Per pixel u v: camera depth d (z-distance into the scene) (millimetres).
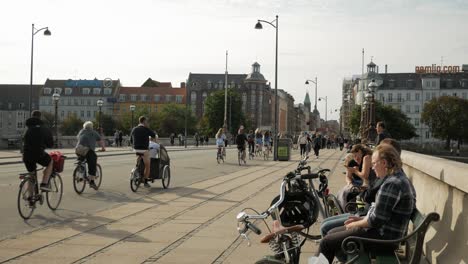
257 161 37844
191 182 20969
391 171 5941
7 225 11000
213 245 9117
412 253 5727
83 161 16922
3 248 8750
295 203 8094
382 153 5949
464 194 5945
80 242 9289
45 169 12516
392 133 119250
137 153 17578
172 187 18953
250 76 191875
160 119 148875
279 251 5738
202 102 188000
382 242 5488
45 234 9992
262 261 5527
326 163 34875
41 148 12180
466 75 155250
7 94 176500
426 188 8516
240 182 20969
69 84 180250
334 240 5891
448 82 154375
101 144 17203
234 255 8406
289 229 5613
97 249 8742
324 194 9453
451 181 6203
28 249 8688
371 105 34094
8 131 173625
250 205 14148
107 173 25156
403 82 156750
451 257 5934
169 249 8789
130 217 12078
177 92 187125
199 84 188625
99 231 10328
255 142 47312
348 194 9938
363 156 10766
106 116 150750
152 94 184750
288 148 38469
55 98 56031
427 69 161000
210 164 33438
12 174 24578
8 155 41156
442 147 130250
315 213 8141
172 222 11398
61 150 51125
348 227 5898
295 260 5781
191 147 78625
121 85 190375
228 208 13570
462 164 6715
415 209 6129
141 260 8055
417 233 5348
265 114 198375
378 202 5742
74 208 13555
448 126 128125
